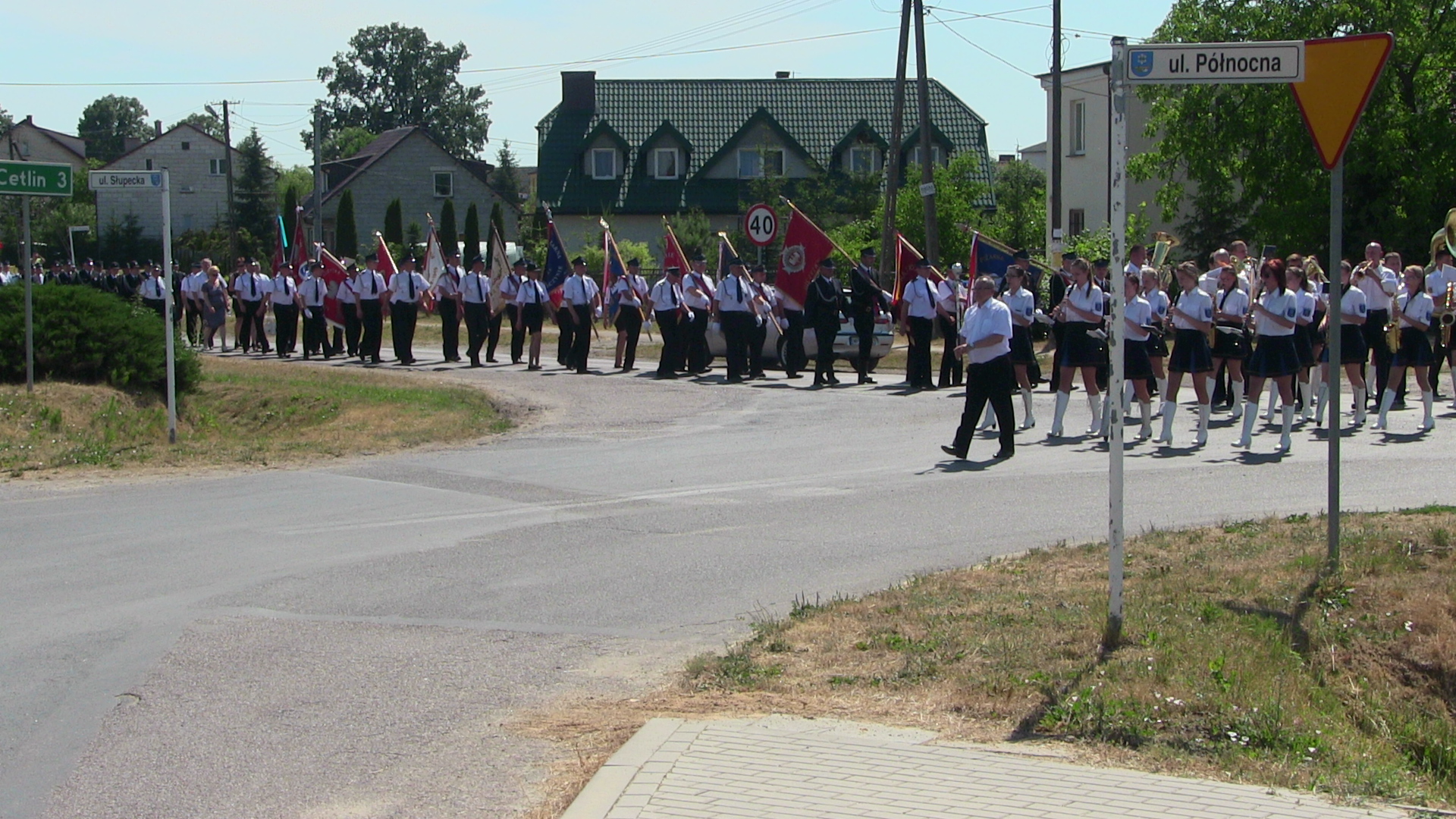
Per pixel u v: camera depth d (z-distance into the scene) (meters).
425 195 68.19
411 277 24.89
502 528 10.29
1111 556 6.70
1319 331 15.48
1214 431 15.34
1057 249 29.17
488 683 6.54
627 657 6.98
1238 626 7.07
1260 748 5.60
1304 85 7.75
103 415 16.09
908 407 17.69
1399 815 5.01
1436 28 31.45
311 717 6.07
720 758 5.27
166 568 8.97
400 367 24.42
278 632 7.44
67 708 6.21
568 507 11.12
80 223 65.69
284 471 13.20
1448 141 30.56
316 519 10.70
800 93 58.09
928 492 11.62
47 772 5.43
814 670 6.50
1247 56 6.57
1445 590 7.61
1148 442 14.48
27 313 16.08
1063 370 14.83
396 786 5.24
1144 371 14.45
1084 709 5.72
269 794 5.18
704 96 57.97
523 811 4.96
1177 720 5.73
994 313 13.23
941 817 4.71
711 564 9.03
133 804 5.10
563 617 7.75
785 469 13.03
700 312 22.39
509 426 16.33
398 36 98.38
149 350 17.67
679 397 19.03
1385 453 13.28
